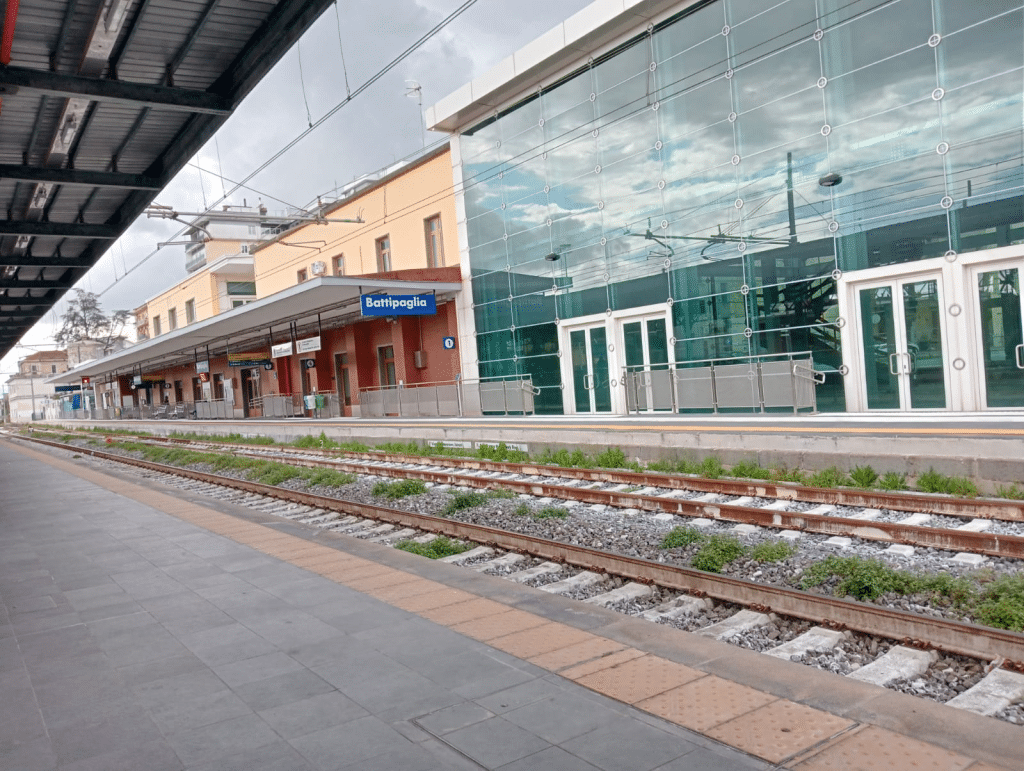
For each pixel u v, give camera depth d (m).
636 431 14.34
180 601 6.24
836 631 5.07
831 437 11.22
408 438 21.33
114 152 15.39
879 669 4.45
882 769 3.08
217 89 12.58
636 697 3.88
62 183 15.59
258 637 5.16
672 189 18.75
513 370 24.16
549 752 3.33
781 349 16.59
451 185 26.11
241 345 42.34
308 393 37.97
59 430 62.41
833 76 15.33
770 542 7.18
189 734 3.71
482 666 4.41
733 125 17.22
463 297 25.97
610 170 20.34
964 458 9.55
